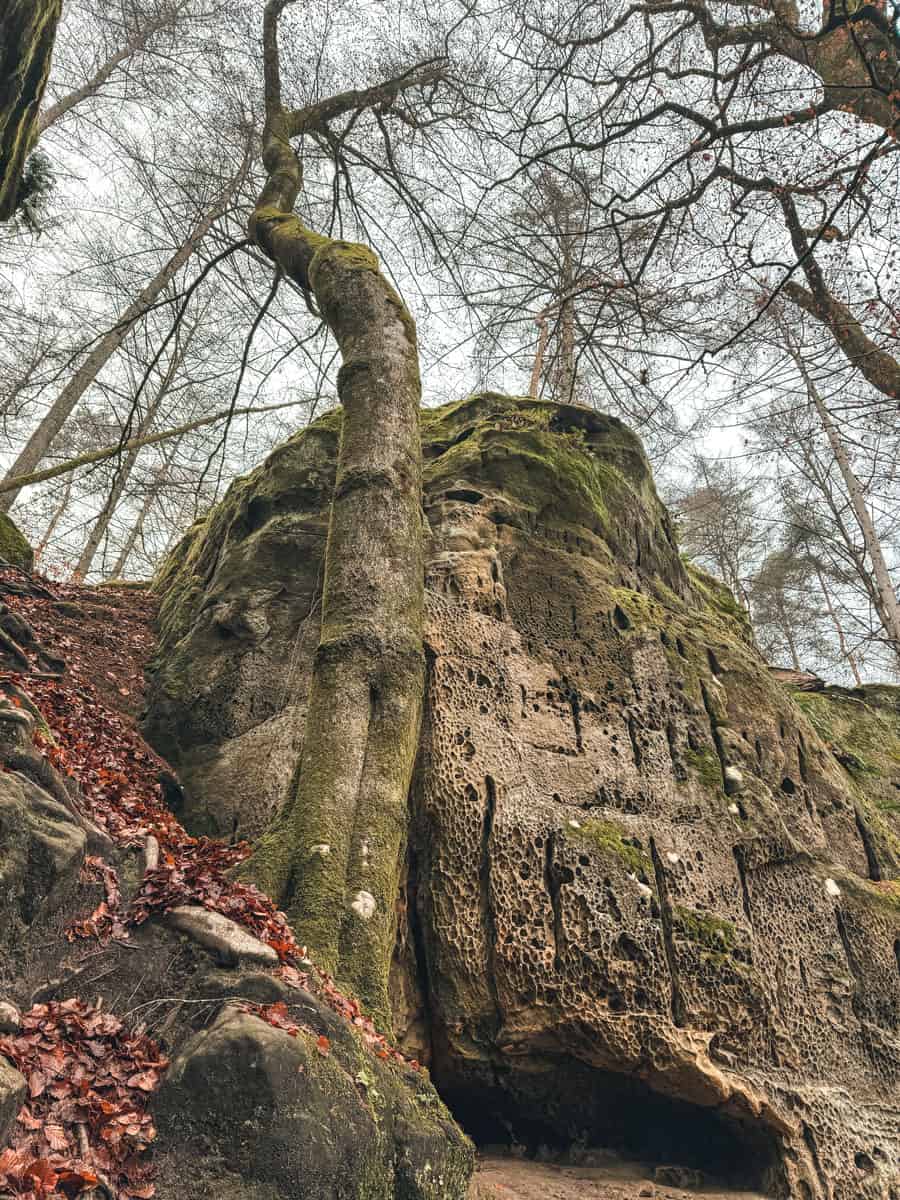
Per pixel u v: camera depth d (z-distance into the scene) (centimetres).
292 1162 315
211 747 765
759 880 714
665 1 1016
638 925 623
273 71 1291
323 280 845
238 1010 352
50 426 1404
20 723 423
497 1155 613
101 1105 308
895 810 1068
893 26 761
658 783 721
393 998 562
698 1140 638
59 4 794
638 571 950
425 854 613
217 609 851
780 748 840
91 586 1231
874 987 705
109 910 405
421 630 643
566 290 1098
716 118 877
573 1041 581
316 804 532
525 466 880
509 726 691
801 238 928
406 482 694
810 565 1972
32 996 342
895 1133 626
